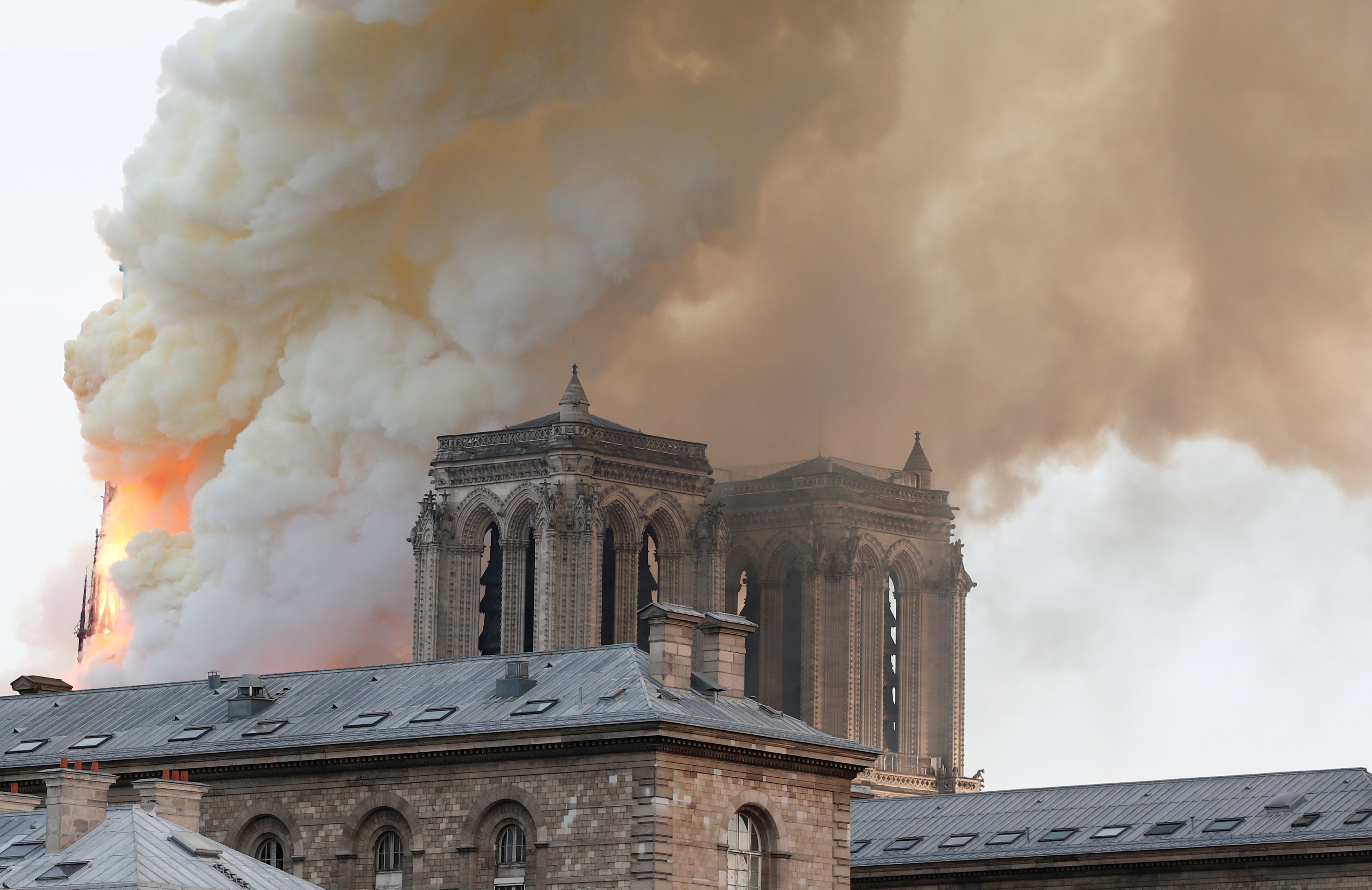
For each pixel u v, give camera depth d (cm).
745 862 19700
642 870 18912
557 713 19762
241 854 17938
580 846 19250
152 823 17762
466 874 19688
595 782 19275
